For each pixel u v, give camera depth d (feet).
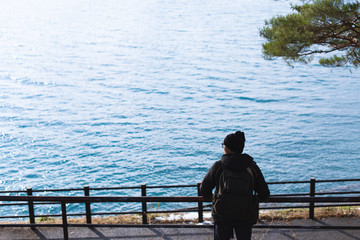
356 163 212.64
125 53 646.33
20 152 239.91
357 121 300.20
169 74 504.84
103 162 221.25
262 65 555.69
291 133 273.33
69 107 359.87
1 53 636.07
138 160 222.89
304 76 491.31
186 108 353.92
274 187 181.88
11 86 440.04
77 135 276.82
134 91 424.05
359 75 490.08
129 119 320.29
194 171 205.46
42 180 196.03
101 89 434.71
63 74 507.30
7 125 299.79
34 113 337.31
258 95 399.85
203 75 497.87
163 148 244.63
